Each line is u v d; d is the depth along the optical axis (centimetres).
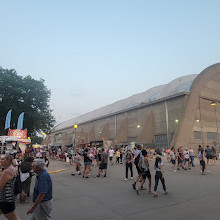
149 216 530
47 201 354
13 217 378
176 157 1647
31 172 725
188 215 533
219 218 509
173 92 4019
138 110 4172
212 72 3769
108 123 5100
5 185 373
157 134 3606
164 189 772
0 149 1867
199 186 916
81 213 562
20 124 2984
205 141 3444
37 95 4212
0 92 3853
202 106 3562
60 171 1584
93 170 1576
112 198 720
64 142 7000
